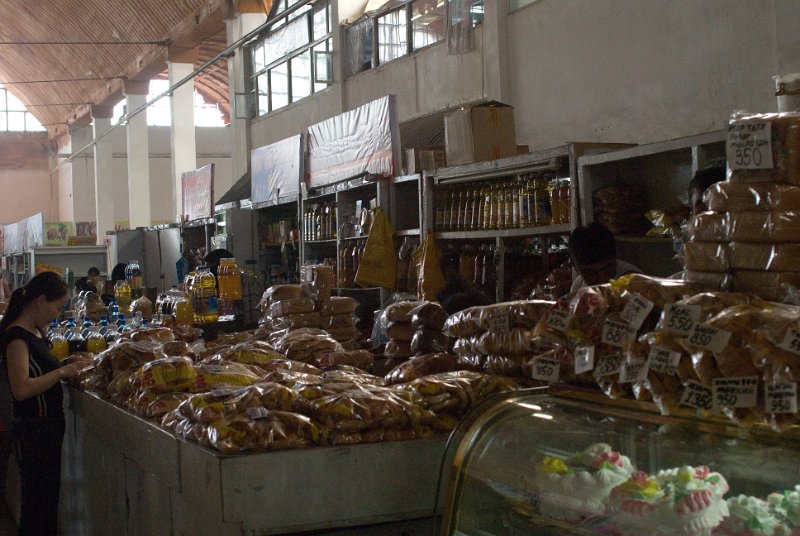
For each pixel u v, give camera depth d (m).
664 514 1.55
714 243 1.71
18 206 31.36
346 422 2.27
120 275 9.00
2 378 6.13
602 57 6.46
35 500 4.30
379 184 6.34
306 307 4.34
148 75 20.30
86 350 5.23
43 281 4.32
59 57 23.67
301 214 7.87
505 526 1.88
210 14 15.02
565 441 1.86
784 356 1.39
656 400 1.59
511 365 2.45
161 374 3.06
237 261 9.12
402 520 2.32
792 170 1.59
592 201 4.47
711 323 1.47
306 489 2.21
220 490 2.15
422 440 2.33
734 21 5.33
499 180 5.64
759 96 5.20
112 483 3.64
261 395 2.39
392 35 9.55
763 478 1.56
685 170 4.35
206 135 27.72
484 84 7.86
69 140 29.38
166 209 27.89
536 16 7.17
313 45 11.27
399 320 3.53
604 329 1.70
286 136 12.26
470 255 5.89
